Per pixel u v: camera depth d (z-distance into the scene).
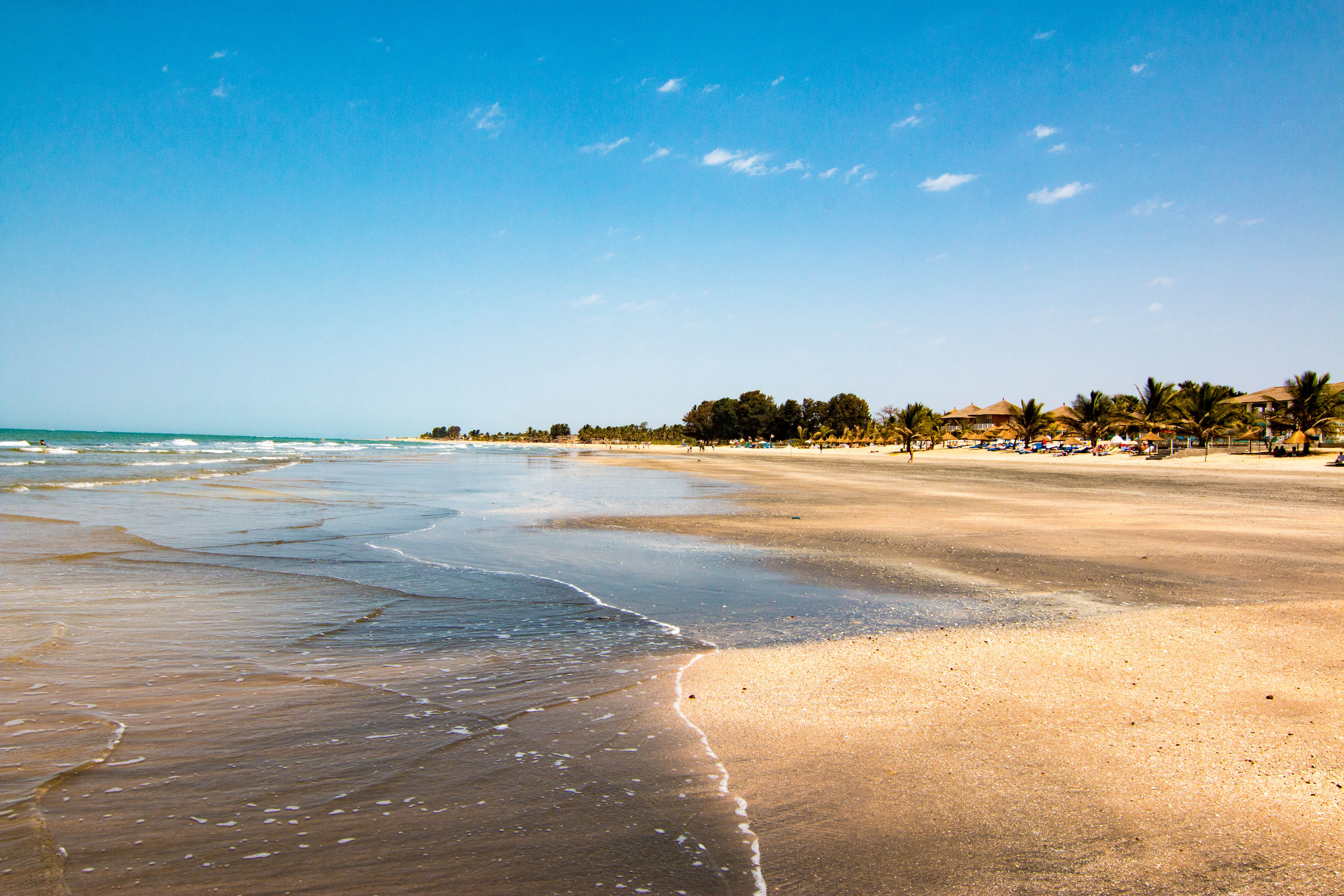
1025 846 3.68
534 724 5.33
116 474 36.06
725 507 23.89
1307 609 9.11
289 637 7.76
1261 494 29.38
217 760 4.64
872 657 7.07
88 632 7.70
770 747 4.90
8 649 7.02
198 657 6.96
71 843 3.62
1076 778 4.42
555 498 27.97
